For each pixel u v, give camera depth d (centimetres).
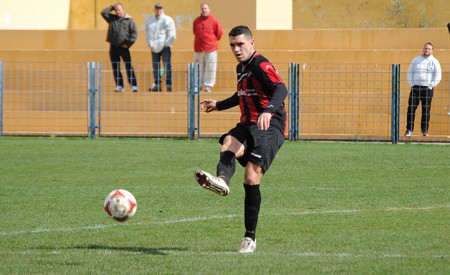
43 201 2933
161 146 4944
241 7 6531
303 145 5012
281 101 2009
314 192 3094
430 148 4809
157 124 5662
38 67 6222
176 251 2047
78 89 6116
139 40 6594
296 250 2028
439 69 5188
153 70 5822
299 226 2378
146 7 7056
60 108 5988
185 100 5722
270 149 2023
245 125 2075
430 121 5522
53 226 2441
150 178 3541
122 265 1878
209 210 2714
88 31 6556
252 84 2064
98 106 5581
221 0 6575
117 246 2128
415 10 7006
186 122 5634
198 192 3134
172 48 6494
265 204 2817
